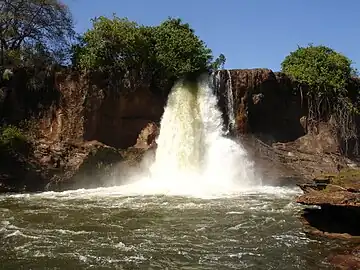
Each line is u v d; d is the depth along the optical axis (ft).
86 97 89.40
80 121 88.43
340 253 36.81
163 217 51.83
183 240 41.52
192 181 86.58
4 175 77.66
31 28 97.50
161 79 98.48
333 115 110.32
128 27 98.78
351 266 33.22
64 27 100.01
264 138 102.37
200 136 96.22
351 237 41.68
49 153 83.66
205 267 33.86
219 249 38.60
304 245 39.70
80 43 100.01
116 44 95.14
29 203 62.34
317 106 109.60
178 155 93.40
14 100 88.89
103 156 86.17
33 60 94.22
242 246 39.52
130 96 94.48
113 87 92.58
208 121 98.02
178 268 33.63
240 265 34.32
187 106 96.84
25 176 79.61
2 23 94.38
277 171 91.35
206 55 105.09
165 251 37.91
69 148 85.25
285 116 107.04
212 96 100.27
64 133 87.40
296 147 102.42
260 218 51.29
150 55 98.12
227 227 46.85
